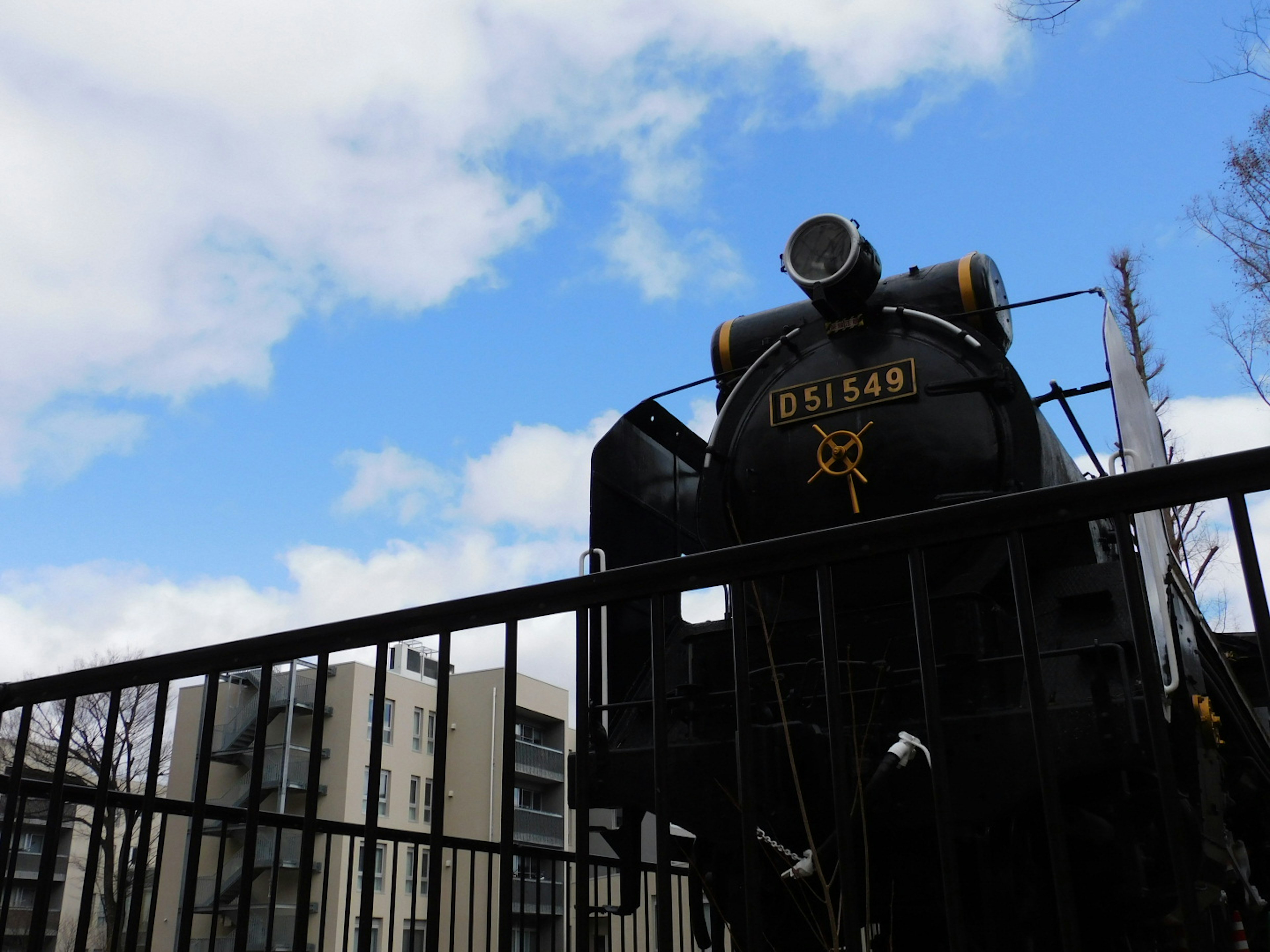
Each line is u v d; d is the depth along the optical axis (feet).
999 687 12.30
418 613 9.37
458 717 111.45
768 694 13.58
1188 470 6.74
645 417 20.15
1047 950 11.55
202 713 10.20
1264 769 17.74
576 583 8.80
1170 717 11.60
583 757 8.51
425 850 36.37
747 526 17.57
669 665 16.42
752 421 17.93
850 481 16.43
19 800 13.37
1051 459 16.49
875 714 12.54
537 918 21.29
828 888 10.12
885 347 17.30
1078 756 11.26
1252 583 6.35
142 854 10.53
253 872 9.50
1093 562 14.48
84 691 11.27
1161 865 11.83
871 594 15.37
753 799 7.64
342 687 96.63
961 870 12.46
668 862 8.00
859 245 17.43
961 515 7.38
